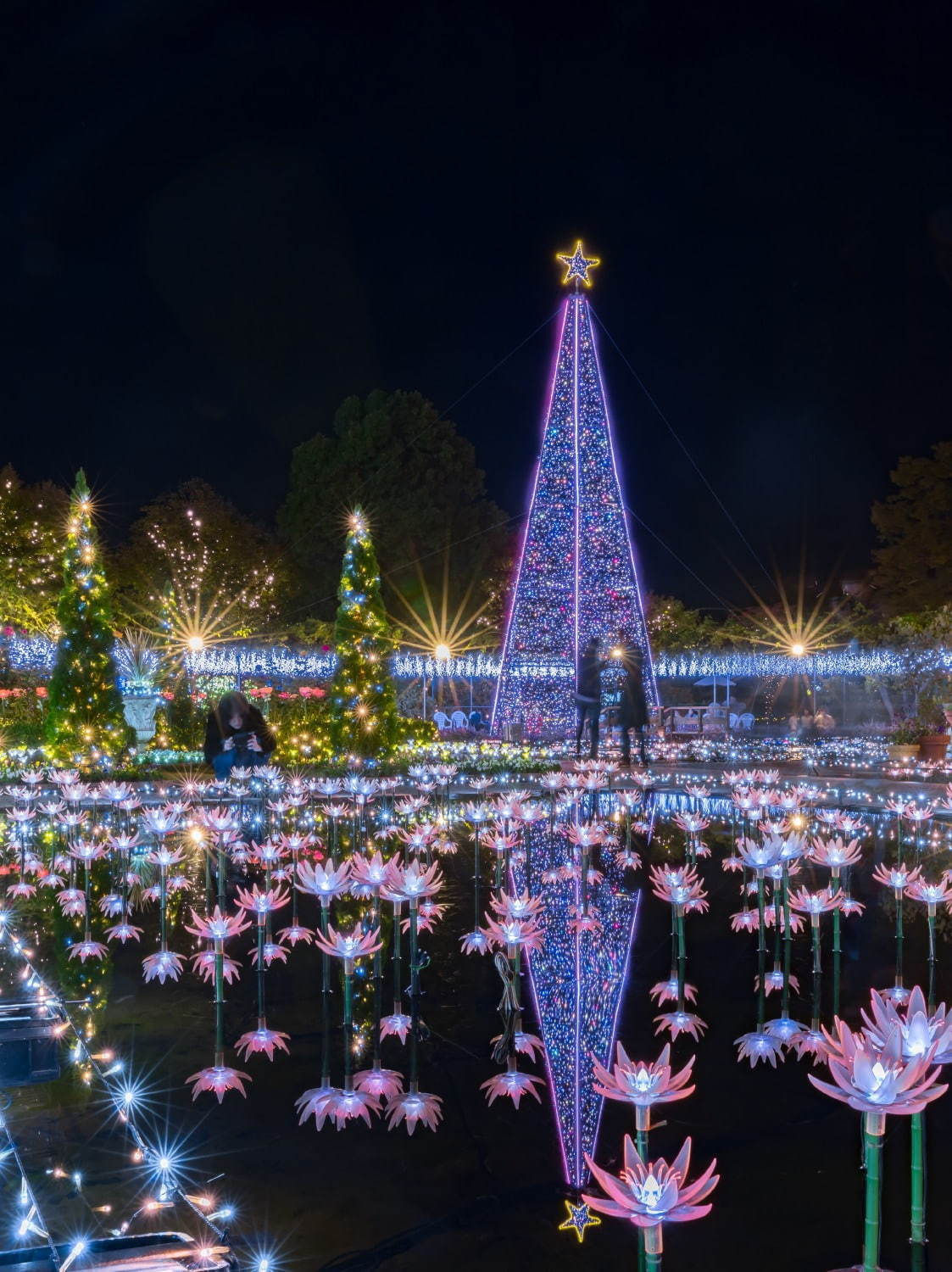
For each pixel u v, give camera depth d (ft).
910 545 112.68
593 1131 11.44
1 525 115.34
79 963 19.21
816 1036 14.06
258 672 87.04
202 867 30.35
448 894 25.88
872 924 22.17
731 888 26.32
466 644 129.49
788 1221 9.41
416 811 42.50
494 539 139.54
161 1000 16.79
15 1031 13.71
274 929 22.22
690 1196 4.92
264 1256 8.80
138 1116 11.89
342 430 139.44
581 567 59.72
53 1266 7.97
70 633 57.62
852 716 119.24
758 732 111.65
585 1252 8.87
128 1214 9.48
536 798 47.98
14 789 43.11
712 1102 12.28
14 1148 10.97
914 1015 5.87
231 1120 11.75
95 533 59.52
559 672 72.95
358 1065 13.52
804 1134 11.39
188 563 128.36
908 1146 11.10
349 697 58.95
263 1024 14.55
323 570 134.82
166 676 71.05
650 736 79.51
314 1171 10.44
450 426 139.03
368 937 12.27
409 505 133.90
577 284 59.82
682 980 15.69
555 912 23.58
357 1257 8.80
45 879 28.35
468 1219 9.45
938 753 62.08
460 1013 15.89
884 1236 9.16
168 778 53.31
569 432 60.03
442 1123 11.66
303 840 24.61
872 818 40.29
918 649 69.82
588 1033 14.90
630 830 32.40
